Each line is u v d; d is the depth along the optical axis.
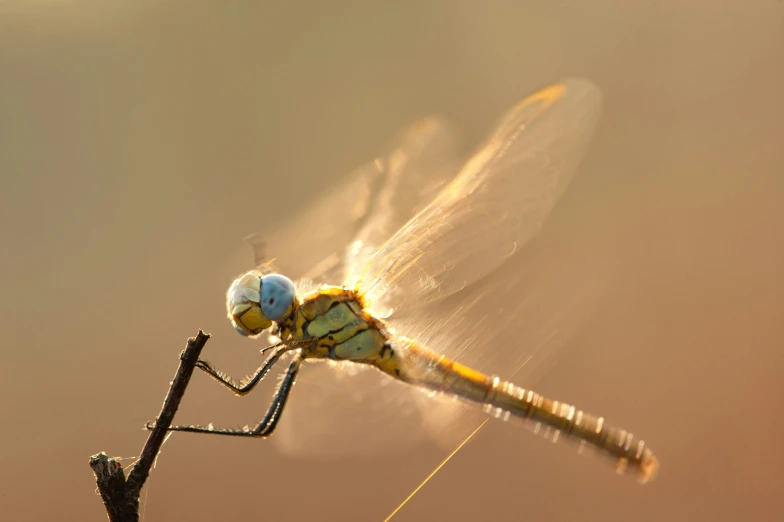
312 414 0.52
